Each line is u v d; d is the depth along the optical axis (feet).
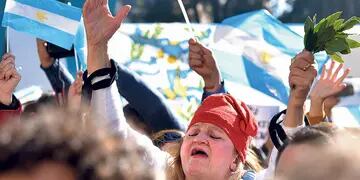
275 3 96.89
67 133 8.86
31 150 8.57
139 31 39.04
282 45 35.99
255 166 21.98
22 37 34.35
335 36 22.56
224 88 25.77
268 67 35.73
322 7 91.20
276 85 35.47
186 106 37.58
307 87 21.54
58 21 27.12
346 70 24.39
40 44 29.86
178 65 38.52
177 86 38.06
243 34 36.32
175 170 20.85
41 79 34.42
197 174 20.17
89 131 9.12
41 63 29.99
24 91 34.04
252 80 35.83
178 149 21.16
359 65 39.91
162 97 28.60
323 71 24.64
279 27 36.22
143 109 28.22
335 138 12.21
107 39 19.07
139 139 19.15
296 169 9.92
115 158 8.96
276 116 21.89
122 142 9.30
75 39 27.20
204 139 20.22
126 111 28.22
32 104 26.11
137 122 28.07
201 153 20.27
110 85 18.93
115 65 19.08
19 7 27.12
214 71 25.70
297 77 21.58
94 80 18.85
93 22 19.10
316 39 22.54
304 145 12.39
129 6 19.24
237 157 20.56
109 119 18.74
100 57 19.01
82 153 8.71
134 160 9.16
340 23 22.63
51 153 8.59
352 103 37.93
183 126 28.78
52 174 8.52
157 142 24.90
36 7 27.14
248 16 36.52
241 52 36.14
